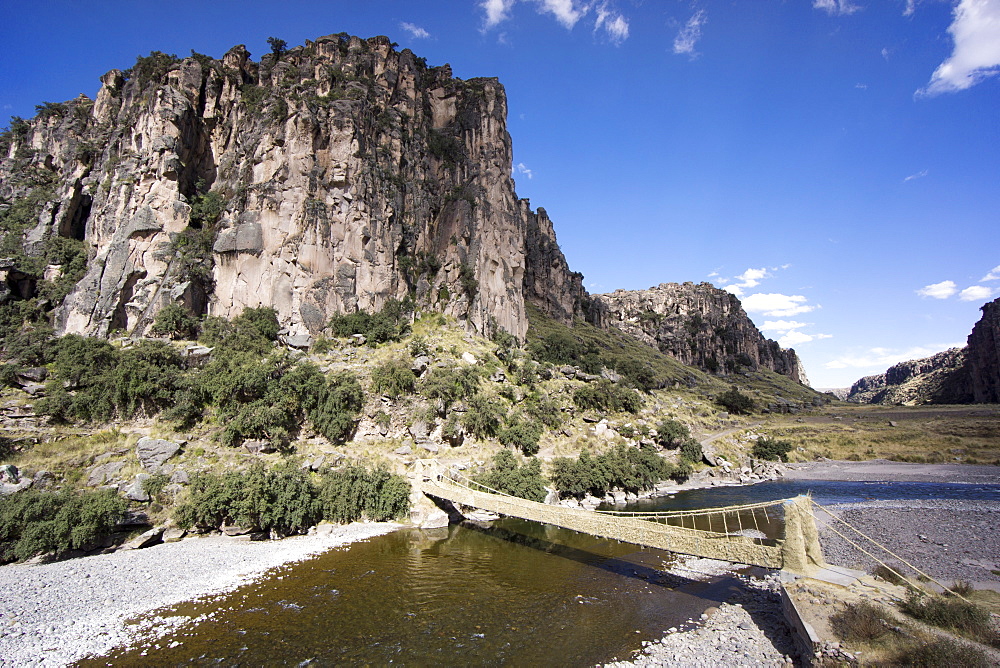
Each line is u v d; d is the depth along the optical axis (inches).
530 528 1924.2
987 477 3031.5
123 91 3715.6
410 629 1059.3
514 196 4992.6
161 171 3056.1
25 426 1977.1
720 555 1153.4
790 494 2613.2
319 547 1617.9
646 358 7086.6
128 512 1643.7
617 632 1053.8
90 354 2262.6
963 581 1203.9
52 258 2928.2
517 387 3265.3
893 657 811.4
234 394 2252.7
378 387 2554.1
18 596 1161.4
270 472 1819.6
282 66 3914.9
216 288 3006.9
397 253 3627.0
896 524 1840.6
